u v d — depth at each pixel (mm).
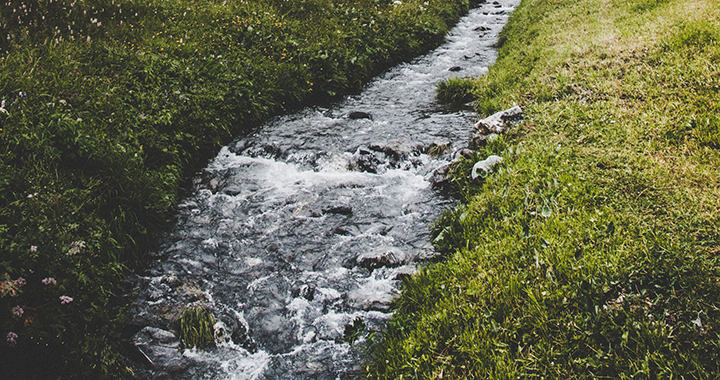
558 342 3332
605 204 4707
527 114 7656
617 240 4066
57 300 3900
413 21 16219
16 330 3562
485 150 6953
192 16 11945
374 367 3750
